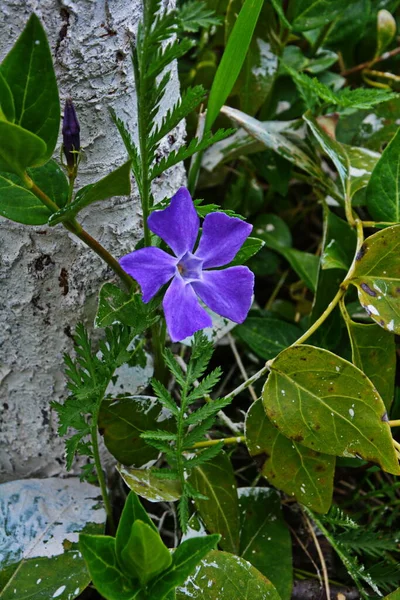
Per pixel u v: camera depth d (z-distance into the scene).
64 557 0.33
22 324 0.33
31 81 0.26
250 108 0.43
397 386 0.43
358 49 0.49
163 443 0.31
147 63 0.26
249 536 0.35
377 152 0.43
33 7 0.28
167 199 0.30
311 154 0.42
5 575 0.33
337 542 0.34
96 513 0.35
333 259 0.37
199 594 0.31
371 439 0.31
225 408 0.43
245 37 0.32
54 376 0.35
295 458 0.33
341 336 0.40
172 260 0.29
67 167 0.28
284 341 0.41
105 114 0.30
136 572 0.27
